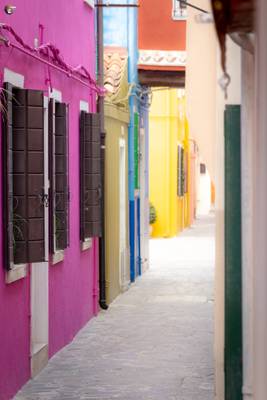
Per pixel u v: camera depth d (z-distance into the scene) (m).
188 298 20.77
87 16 17.83
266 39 3.66
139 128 25.61
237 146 8.02
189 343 15.12
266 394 3.69
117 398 11.34
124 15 24.62
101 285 18.72
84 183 16.48
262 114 3.84
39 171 11.52
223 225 8.22
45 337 13.34
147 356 14.03
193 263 28.89
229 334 7.98
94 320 17.58
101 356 14.03
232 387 7.98
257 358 4.18
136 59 25.23
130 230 23.72
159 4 25.53
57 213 13.91
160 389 11.87
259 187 3.92
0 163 10.86
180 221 44.09
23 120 11.49
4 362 10.91
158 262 29.30
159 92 39.34
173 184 40.38
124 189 22.34
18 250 11.38
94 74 18.66
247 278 7.97
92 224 16.58
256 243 4.18
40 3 13.17
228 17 4.79
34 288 13.12
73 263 15.73
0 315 10.75
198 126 9.25
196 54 9.23
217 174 8.70
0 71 10.66
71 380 12.37
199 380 12.39
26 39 12.22
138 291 22.03
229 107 8.04
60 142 13.97
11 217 11.11
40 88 12.84
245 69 7.82
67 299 15.12
